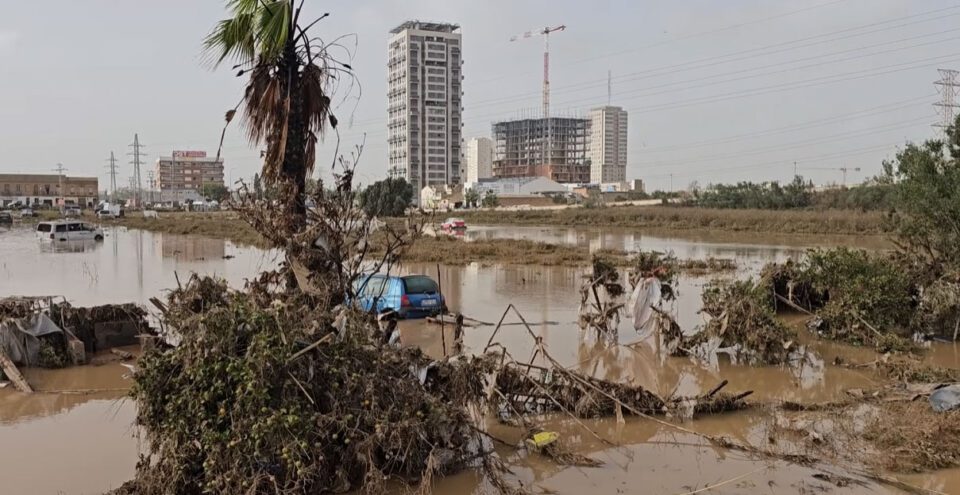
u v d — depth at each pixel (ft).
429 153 447.42
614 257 122.21
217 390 24.29
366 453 25.16
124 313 48.88
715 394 36.22
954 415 31.48
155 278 89.10
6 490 25.32
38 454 29.01
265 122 40.65
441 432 27.45
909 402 35.17
